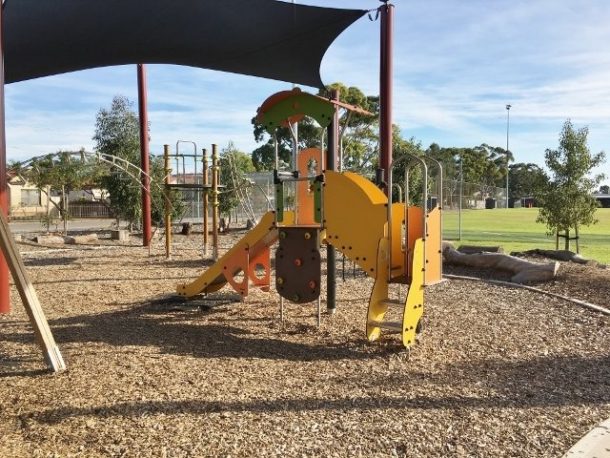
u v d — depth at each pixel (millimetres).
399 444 3186
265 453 3062
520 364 4695
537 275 8570
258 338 5590
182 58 8891
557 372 4484
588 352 5027
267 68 9219
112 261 11938
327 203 5648
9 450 3102
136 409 3648
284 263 5945
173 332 5836
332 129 6309
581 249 14539
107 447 3131
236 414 3588
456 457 3041
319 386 4156
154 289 8492
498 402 3836
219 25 7391
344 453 3074
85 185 33000
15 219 31984
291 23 7352
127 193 20312
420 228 5523
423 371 4527
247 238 6863
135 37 7801
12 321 6238
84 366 4582
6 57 8305
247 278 6906
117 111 24156
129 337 5602
